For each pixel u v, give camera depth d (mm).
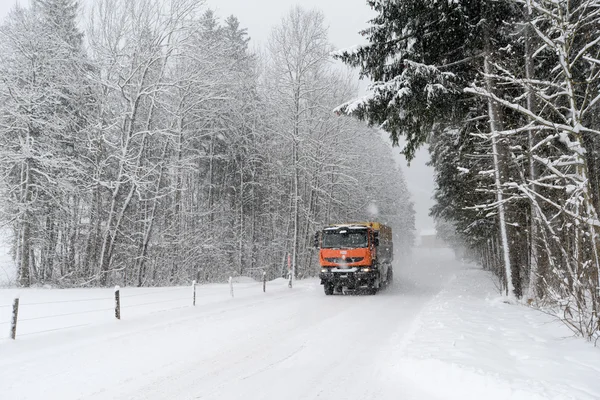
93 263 22766
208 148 30766
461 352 5812
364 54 13008
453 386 4863
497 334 7117
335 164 31156
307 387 5293
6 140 20875
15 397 5012
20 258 21719
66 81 21891
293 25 27766
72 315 10148
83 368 6168
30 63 21078
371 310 11938
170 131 24000
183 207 29047
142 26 22312
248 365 6328
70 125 22422
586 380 4523
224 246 30562
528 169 12516
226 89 26281
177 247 26234
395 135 13539
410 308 12242
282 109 28141
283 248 32875
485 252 38844
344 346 7480
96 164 21141
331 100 29922
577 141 5367
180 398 4980
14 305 7336
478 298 13266
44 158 20266
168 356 6840
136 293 15477
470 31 12484
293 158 28047
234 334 8594
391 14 12641
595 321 6266
